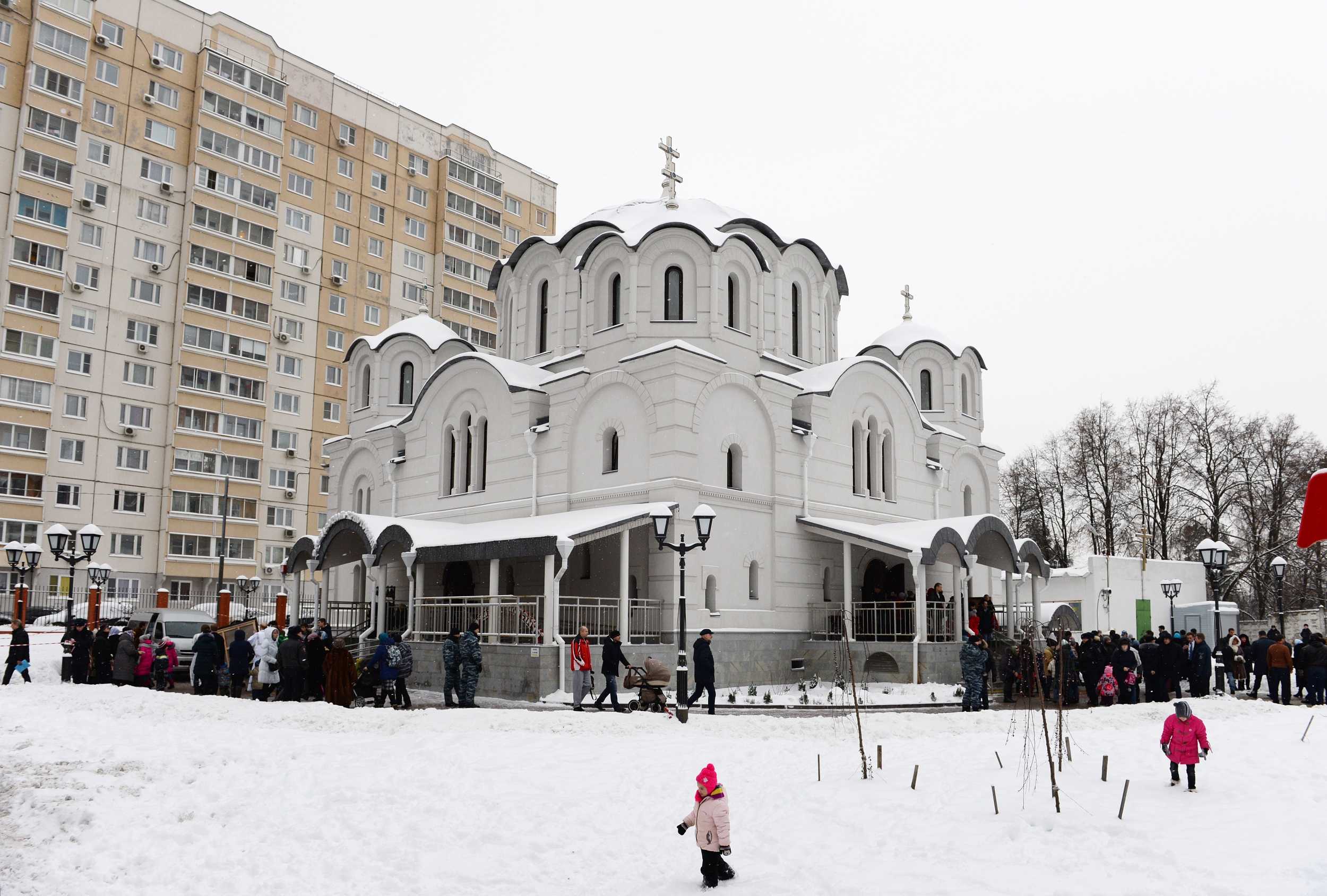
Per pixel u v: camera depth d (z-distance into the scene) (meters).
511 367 31.73
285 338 59.38
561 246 33.16
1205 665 24.89
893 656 26.77
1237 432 54.00
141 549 52.75
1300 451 53.50
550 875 9.24
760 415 29.34
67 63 51.84
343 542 30.95
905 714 18.34
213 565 54.62
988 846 9.34
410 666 20.88
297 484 59.25
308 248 62.09
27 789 12.07
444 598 27.05
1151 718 18.41
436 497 33.56
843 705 22.64
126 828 10.79
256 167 59.19
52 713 18.33
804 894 8.45
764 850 9.77
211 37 58.44
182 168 56.44
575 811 11.04
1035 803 10.73
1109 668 22.59
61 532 29.39
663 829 10.49
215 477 55.34
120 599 47.81
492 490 31.44
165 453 54.19
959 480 37.03
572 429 29.30
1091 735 15.58
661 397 27.09
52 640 33.28
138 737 15.80
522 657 23.77
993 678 27.09
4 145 49.78
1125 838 9.45
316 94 64.06
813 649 28.70
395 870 9.44
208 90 57.38
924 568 27.78
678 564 26.28
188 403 54.62
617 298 30.80
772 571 28.81
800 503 29.97
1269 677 23.78
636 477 27.56
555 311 33.22
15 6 50.66
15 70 50.56
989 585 36.84
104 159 53.25
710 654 20.64
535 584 29.66
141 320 53.78
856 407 32.62
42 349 49.97
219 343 56.41
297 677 22.11
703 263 29.64
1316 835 9.54
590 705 21.56
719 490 27.59
